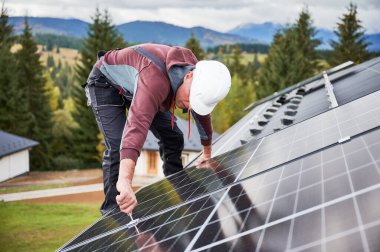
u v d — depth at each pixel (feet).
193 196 8.68
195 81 9.24
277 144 11.00
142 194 11.77
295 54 184.24
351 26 183.52
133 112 8.98
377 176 5.19
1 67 158.51
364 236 3.73
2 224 78.95
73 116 169.37
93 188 125.39
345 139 7.84
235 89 206.80
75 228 76.38
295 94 28.09
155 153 126.41
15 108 160.76
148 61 9.68
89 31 172.65
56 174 156.76
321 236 4.19
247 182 7.93
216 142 20.08
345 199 4.94
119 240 7.52
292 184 6.60
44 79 181.37
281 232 4.83
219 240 5.44
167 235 6.64
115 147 11.55
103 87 11.62
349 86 20.94
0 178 135.95
